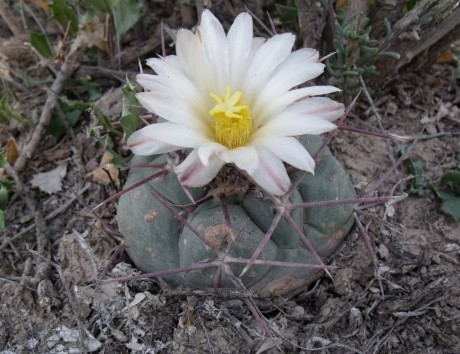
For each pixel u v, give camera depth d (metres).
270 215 0.20
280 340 0.22
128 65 0.34
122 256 0.25
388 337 0.23
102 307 0.23
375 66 0.30
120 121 0.23
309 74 0.19
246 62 0.20
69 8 0.32
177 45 0.19
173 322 0.23
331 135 0.21
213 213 0.20
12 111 0.30
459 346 0.23
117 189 0.27
